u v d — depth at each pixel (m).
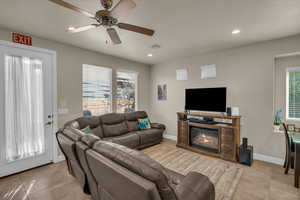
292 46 2.78
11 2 1.77
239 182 2.31
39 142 2.81
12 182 2.29
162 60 4.70
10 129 2.50
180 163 3.00
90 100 3.75
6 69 2.46
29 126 2.70
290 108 3.13
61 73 3.13
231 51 3.51
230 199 1.92
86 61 3.58
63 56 3.16
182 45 3.32
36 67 2.79
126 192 0.95
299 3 1.79
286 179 2.39
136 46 3.39
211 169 2.74
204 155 3.42
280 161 2.91
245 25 2.38
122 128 3.87
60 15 2.08
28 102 2.69
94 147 1.32
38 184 2.24
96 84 3.87
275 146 2.97
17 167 2.56
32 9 1.92
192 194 1.12
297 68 2.99
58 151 3.07
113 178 1.02
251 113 3.25
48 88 2.95
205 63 3.96
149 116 5.36
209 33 2.70
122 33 2.69
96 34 2.71
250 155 2.86
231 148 3.10
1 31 2.42
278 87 3.21
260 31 2.60
